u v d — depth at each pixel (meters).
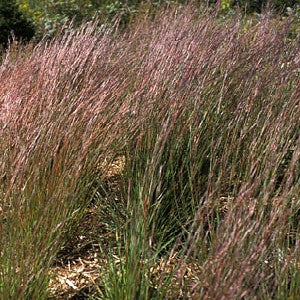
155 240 3.23
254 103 3.80
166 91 3.66
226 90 3.87
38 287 2.64
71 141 3.34
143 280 2.58
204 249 2.65
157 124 3.50
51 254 2.79
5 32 7.64
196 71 3.78
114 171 3.94
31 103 3.61
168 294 2.67
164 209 3.32
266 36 4.81
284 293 2.46
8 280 2.59
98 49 4.45
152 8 8.35
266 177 2.84
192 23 5.46
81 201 3.39
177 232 3.31
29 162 3.14
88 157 3.41
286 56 4.37
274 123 3.39
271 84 3.95
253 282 2.41
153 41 4.72
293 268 2.54
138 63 4.48
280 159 3.03
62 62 4.25
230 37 4.52
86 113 3.49
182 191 3.28
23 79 4.09
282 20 6.14
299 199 2.95
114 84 3.85
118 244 3.00
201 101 3.67
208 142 3.57
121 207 3.54
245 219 2.41
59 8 8.92
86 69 4.25
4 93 4.08
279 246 2.69
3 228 2.89
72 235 3.35
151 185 2.96
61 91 3.98
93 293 2.96
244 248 2.46
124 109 3.59
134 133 3.52
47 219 2.90
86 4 8.98
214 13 5.38
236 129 3.45
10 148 3.37
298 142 2.91
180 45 4.16
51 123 3.42
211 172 3.02
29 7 9.25
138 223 2.82
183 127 3.48
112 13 8.70
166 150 3.44
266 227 2.44
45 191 3.11
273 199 2.87
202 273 2.33
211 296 2.20
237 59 4.18
